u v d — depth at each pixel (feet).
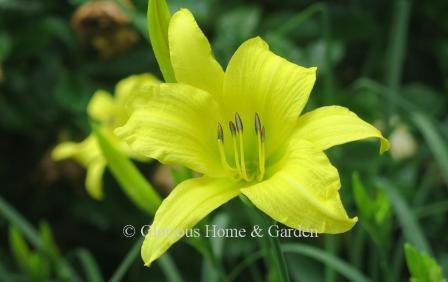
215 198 1.65
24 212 3.22
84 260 2.46
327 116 1.67
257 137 1.75
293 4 3.24
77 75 3.03
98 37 2.76
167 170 2.71
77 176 2.97
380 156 2.51
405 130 2.84
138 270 2.91
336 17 3.17
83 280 3.15
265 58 1.74
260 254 2.25
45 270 2.31
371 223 1.98
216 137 1.73
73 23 2.77
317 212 1.58
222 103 1.74
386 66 3.01
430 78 3.41
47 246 2.31
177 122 1.68
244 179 1.71
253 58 1.74
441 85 3.40
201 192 1.65
